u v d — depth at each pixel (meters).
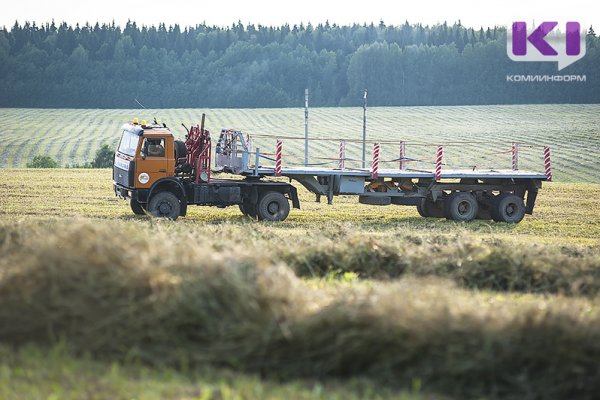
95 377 19.73
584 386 20.00
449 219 68.69
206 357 20.88
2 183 87.62
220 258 23.44
